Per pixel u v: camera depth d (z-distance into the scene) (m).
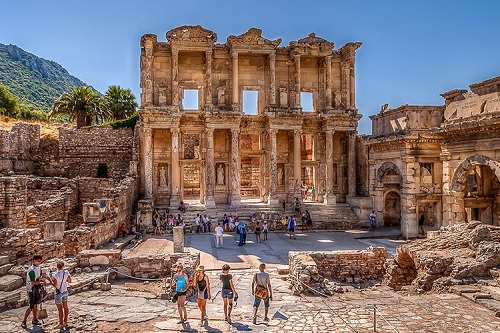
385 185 42.97
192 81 48.88
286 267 25.64
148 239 36.88
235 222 42.16
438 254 20.64
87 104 63.16
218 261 27.94
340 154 51.81
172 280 18.58
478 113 29.44
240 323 14.80
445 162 32.16
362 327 14.23
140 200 43.25
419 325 14.30
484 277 18.62
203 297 14.65
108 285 19.09
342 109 50.00
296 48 48.94
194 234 40.22
